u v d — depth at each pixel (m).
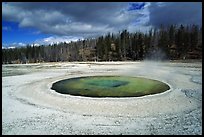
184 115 18.36
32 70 55.91
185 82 32.19
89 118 17.95
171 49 87.38
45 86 30.78
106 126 16.28
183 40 85.94
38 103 22.41
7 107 21.16
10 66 71.31
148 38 95.75
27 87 30.53
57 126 16.38
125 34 104.25
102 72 47.69
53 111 19.83
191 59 76.31
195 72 44.12
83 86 31.48
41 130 15.65
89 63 76.44
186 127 15.83
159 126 16.12
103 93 26.77
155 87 29.88
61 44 134.00
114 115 18.56
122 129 15.70
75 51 122.75
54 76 42.41
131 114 18.75
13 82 35.12
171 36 92.94
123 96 25.03
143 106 20.70
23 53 115.44
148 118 17.80
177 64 62.16
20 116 18.58
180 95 24.44
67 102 22.27
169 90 26.91
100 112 19.33
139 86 30.83
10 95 26.08
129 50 97.81
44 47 124.94
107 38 102.25
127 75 41.62
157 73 43.56
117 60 91.69
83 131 15.44
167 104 21.25
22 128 16.03
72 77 40.50
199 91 26.30
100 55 98.81
